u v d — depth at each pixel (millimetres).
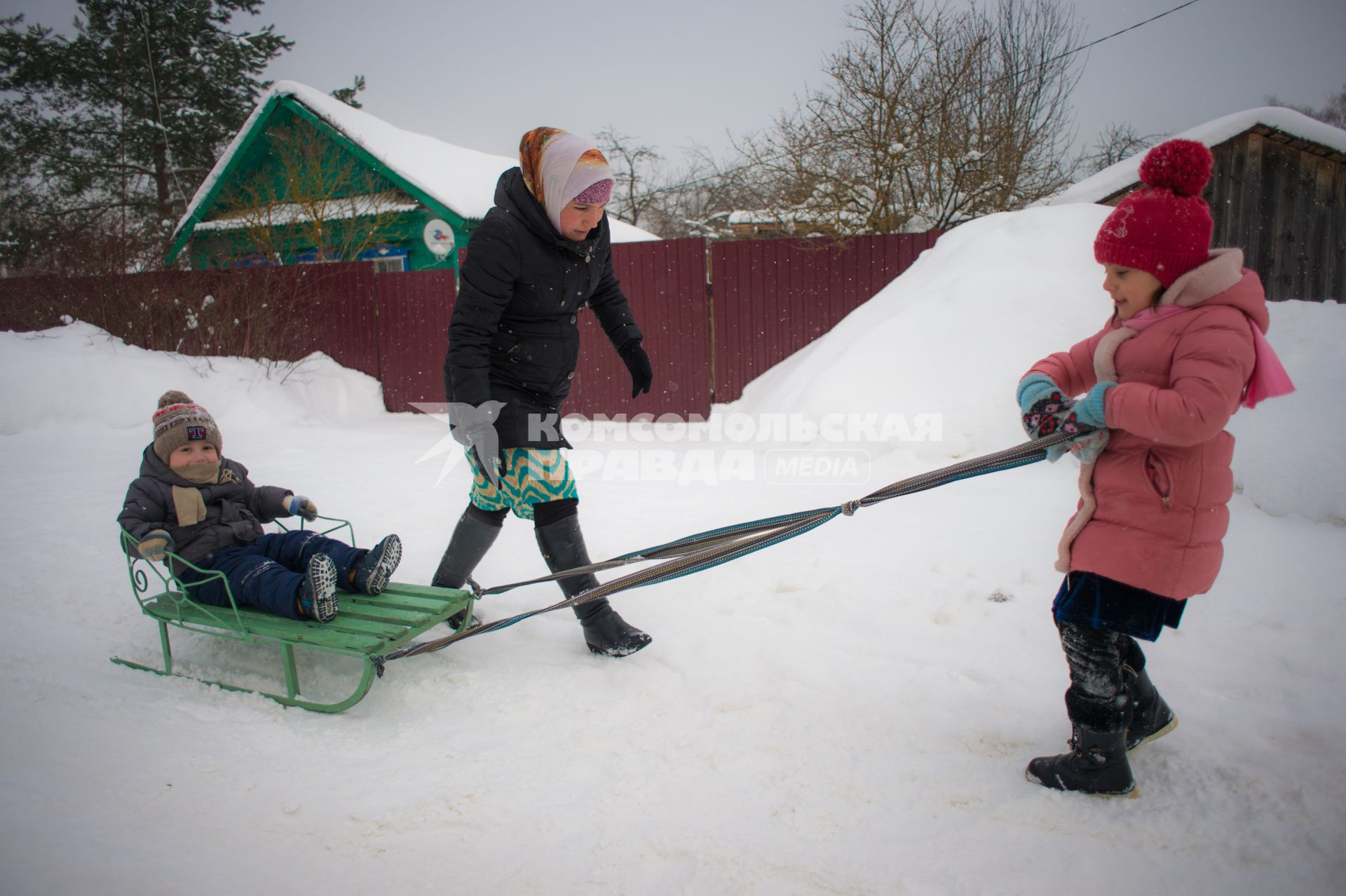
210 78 24812
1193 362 2080
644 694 3113
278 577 3240
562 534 3432
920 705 2949
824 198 12523
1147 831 2213
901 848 2195
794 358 9844
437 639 3270
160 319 11516
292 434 9773
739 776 2561
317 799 2459
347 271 11641
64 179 22797
